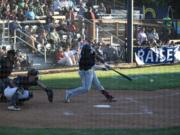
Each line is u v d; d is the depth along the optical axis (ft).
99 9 151.33
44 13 130.52
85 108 61.21
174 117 55.62
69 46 110.93
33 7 127.03
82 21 120.67
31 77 62.39
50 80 87.86
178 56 121.08
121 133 45.80
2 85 63.36
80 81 86.22
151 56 115.85
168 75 95.81
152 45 121.08
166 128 48.52
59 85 81.20
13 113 57.77
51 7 134.51
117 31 130.11
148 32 128.57
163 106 62.44
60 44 111.24
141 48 114.73
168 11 168.55
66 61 106.73
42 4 132.57
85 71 63.98
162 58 117.70
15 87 60.13
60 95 71.41
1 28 108.06
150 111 59.16
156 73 99.25
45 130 47.55
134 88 78.28
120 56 115.03
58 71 101.65
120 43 122.62
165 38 132.67
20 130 47.47
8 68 63.31
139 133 45.75
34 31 112.16
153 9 170.50
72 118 54.95
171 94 72.79
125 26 120.57
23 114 57.21
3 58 63.41
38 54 107.96
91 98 68.90
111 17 146.30
